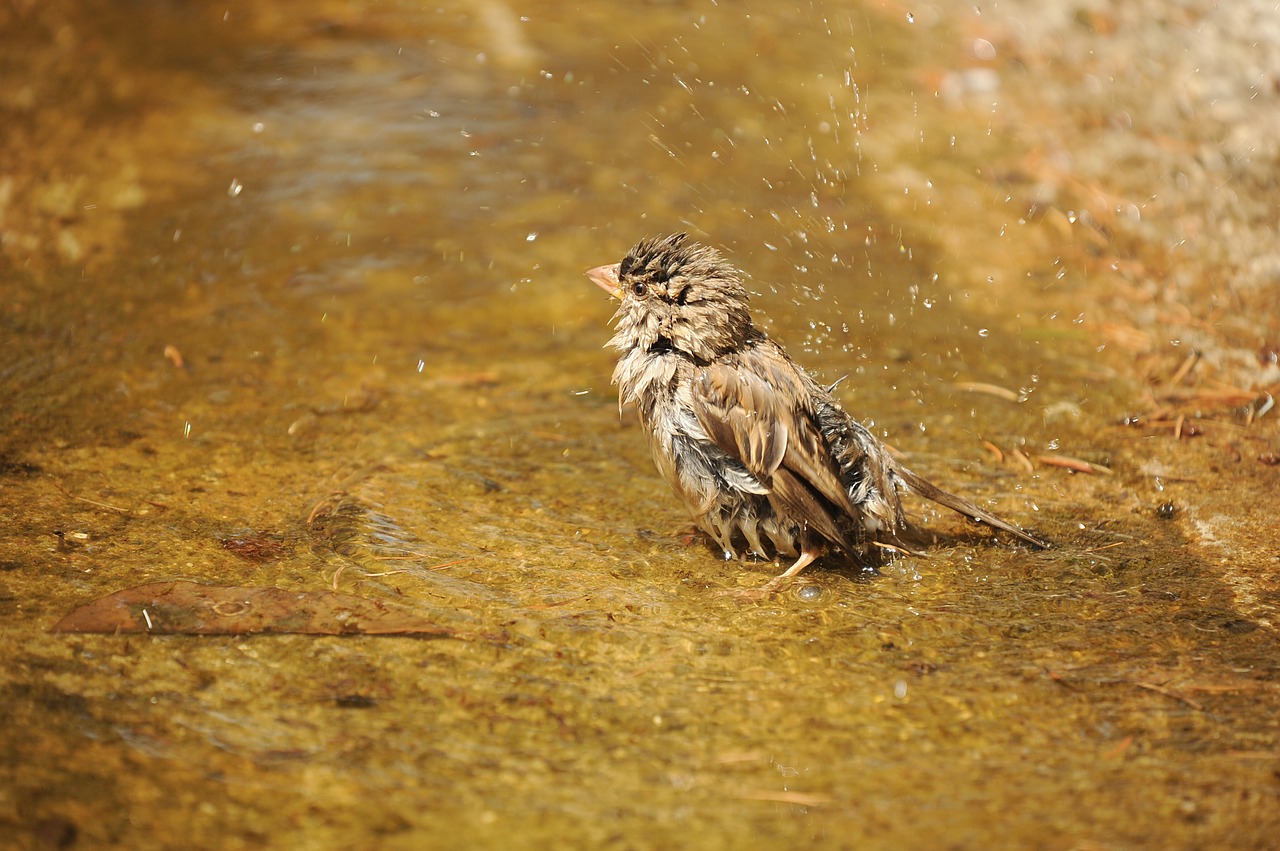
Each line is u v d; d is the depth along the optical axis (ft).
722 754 22.75
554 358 40.32
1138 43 64.69
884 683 25.22
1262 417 37.83
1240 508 32.94
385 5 65.87
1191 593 28.94
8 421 34.40
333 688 24.26
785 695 24.73
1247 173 53.36
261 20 63.46
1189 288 45.60
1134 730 23.57
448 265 45.27
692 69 60.49
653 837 20.39
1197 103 59.00
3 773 20.93
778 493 29.45
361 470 33.47
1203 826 20.75
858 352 40.75
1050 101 59.00
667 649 26.35
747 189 50.90
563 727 23.41
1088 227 49.34
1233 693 24.80
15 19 60.64
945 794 21.62
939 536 32.01
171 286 42.73
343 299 42.80
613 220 48.42
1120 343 42.01
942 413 37.70
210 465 33.17
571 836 20.34
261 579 28.04
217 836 19.93
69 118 52.95
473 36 62.85
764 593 28.94
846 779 22.03
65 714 22.77
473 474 33.71
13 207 46.39
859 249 47.11
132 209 47.14
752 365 30.27
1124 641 26.86
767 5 67.92
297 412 36.24
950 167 53.26
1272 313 43.98
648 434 31.12
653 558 30.48
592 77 59.41
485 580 28.78
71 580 27.43
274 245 45.68
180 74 57.31
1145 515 32.68
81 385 36.63
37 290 41.60
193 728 22.70
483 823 20.58
